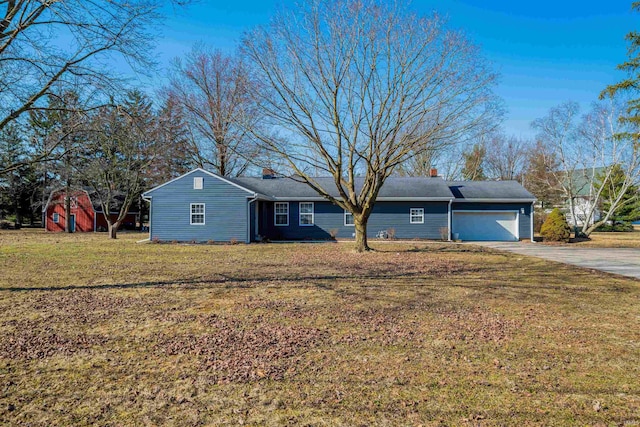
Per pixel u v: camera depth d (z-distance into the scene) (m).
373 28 14.14
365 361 4.30
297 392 3.58
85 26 6.96
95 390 3.62
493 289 8.32
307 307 6.66
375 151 15.13
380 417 3.15
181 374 3.96
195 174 21.09
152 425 3.04
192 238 21.08
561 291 8.14
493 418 3.13
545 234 23.14
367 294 7.74
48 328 5.45
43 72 7.10
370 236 23.62
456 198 23.70
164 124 22.38
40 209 38.38
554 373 4.00
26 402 3.38
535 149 40.09
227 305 6.78
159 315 6.12
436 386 3.70
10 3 6.72
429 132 14.53
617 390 3.63
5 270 10.73
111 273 10.28
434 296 7.59
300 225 23.81
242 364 4.21
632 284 8.98
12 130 9.04
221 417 3.16
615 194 29.19
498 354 4.52
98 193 23.97
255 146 14.73
